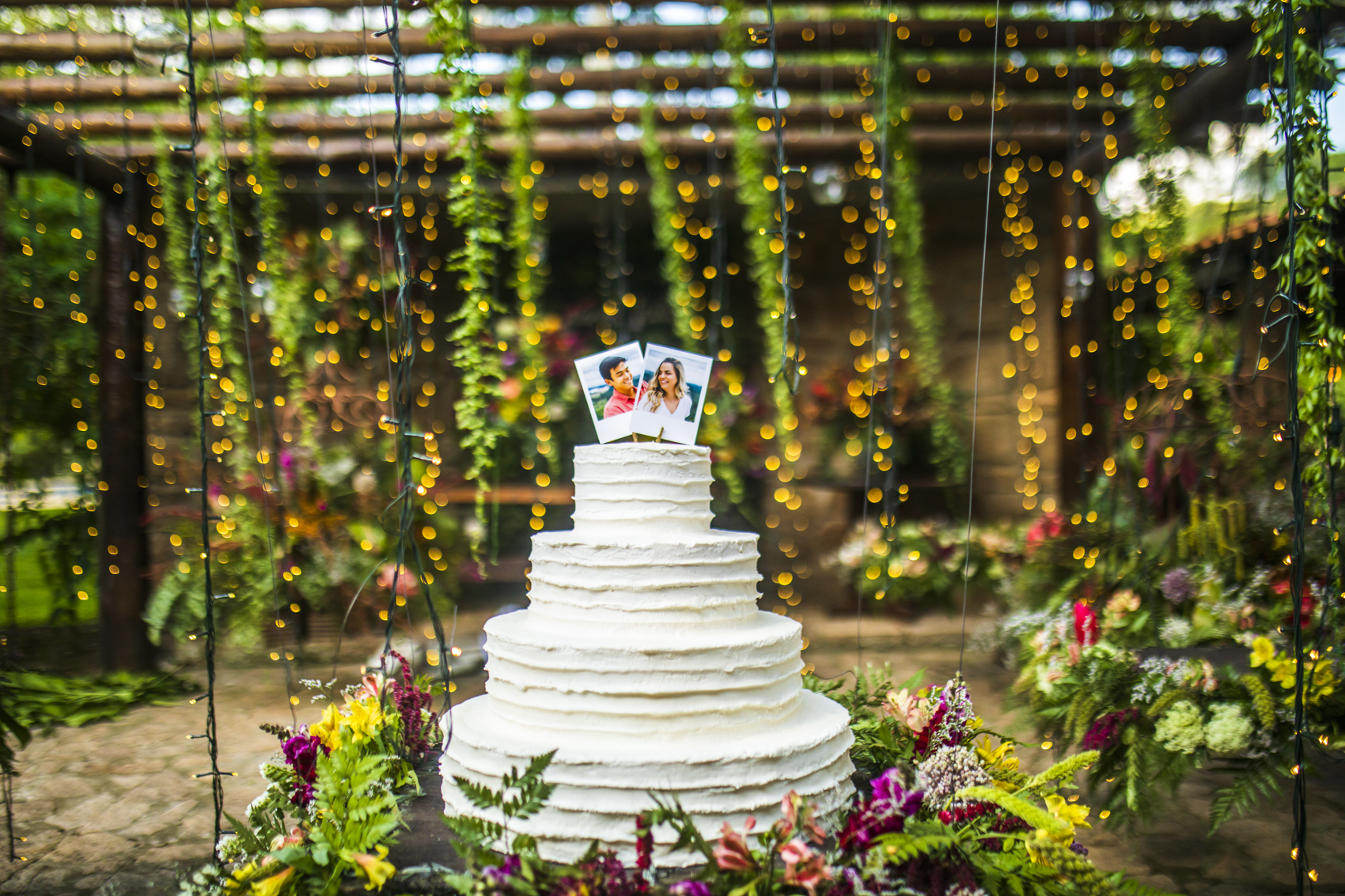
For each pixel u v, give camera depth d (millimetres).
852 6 5105
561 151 5754
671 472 2332
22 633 6391
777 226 5668
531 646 2152
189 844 3211
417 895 1954
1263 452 4707
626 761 2006
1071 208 5828
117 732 4500
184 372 6355
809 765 2141
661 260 7809
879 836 1898
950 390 7035
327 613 5863
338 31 4711
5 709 3354
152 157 5469
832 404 7125
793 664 2301
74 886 2914
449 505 6977
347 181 5961
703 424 6719
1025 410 6973
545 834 2000
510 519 7133
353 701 2510
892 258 6973
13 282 5855
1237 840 3166
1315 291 2871
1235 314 5621
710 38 4906
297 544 5703
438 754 2674
